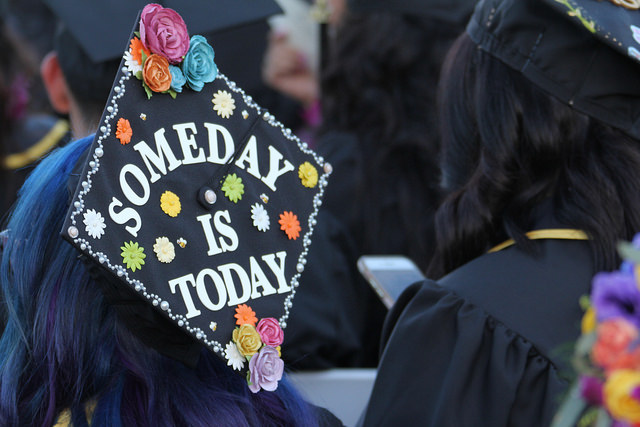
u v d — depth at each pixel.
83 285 2.57
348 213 5.04
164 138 2.52
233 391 2.71
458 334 2.85
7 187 5.50
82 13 4.43
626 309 1.78
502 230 3.11
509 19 2.99
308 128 7.31
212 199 2.53
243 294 2.60
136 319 2.49
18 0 6.60
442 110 3.31
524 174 3.00
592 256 2.85
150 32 2.47
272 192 2.71
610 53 2.87
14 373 2.60
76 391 2.57
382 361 2.96
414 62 5.13
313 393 4.39
